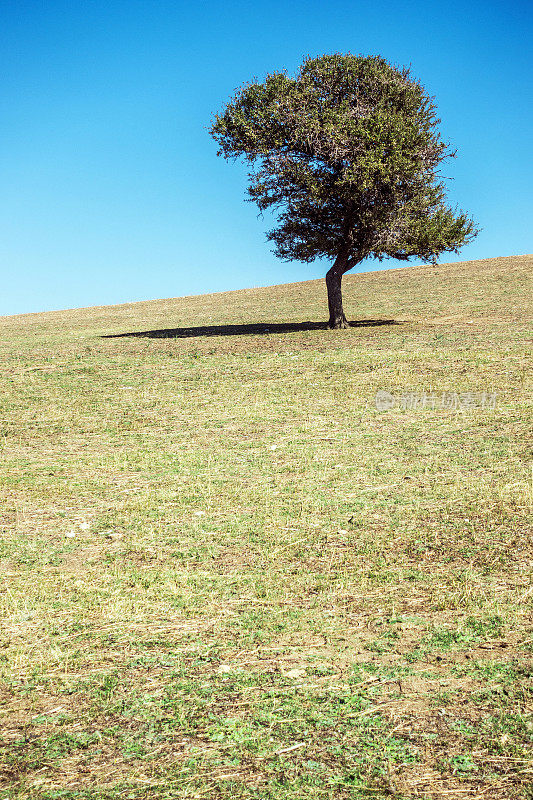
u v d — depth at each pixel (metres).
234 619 5.93
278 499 9.59
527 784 3.67
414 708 4.41
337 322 28.53
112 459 12.18
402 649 5.25
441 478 10.12
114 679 4.92
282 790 3.68
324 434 13.38
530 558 6.98
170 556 7.61
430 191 27.36
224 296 54.69
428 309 33.19
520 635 5.38
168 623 5.90
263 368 20.48
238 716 4.40
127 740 4.18
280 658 5.19
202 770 3.88
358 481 10.28
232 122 26.48
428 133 26.12
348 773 3.80
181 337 29.61
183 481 10.70
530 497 8.84
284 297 47.84
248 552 7.65
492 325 25.98
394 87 26.77
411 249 27.36
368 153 24.83
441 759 3.89
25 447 13.30
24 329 39.72
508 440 11.99
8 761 4.00
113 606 6.24
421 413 14.56
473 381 16.94
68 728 4.34
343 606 6.14
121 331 35.31
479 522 8.13
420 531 7.99
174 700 4.62
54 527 8.70
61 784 3.79
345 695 4.61
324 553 7.51
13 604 6.29
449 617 5.78
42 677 4.98
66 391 18.58
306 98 26.38
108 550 7.84
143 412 16.02
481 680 4.72
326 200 26.14
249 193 26.83
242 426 14.36
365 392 16.72
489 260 56.47
